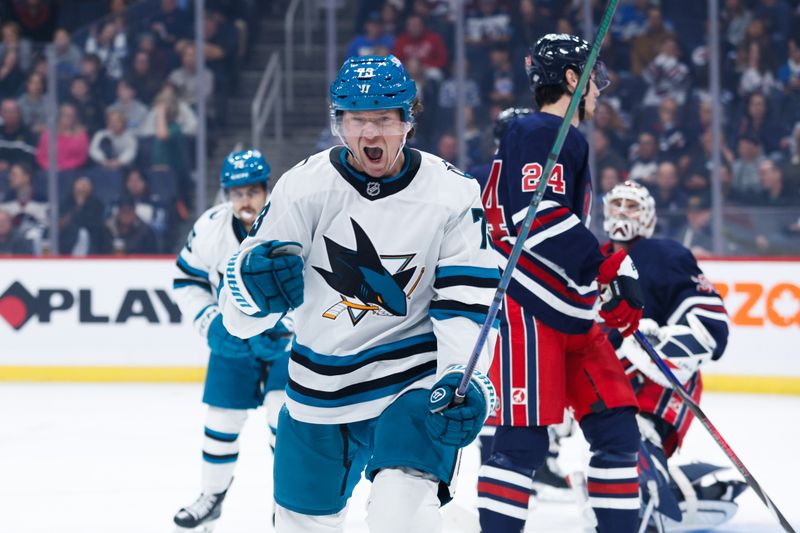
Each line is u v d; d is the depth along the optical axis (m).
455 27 17.05
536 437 5.74
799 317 14.96
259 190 7.48
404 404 4.37
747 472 5.75
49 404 14.17
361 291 4.34
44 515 8.62
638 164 16.50
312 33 17.73
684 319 7.15
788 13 17.02
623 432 5.78
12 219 16.42
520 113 8.77
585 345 5.84
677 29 17.08
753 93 16.73
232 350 7.48
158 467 10.50
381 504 4.23
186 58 16.73
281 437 4.62
